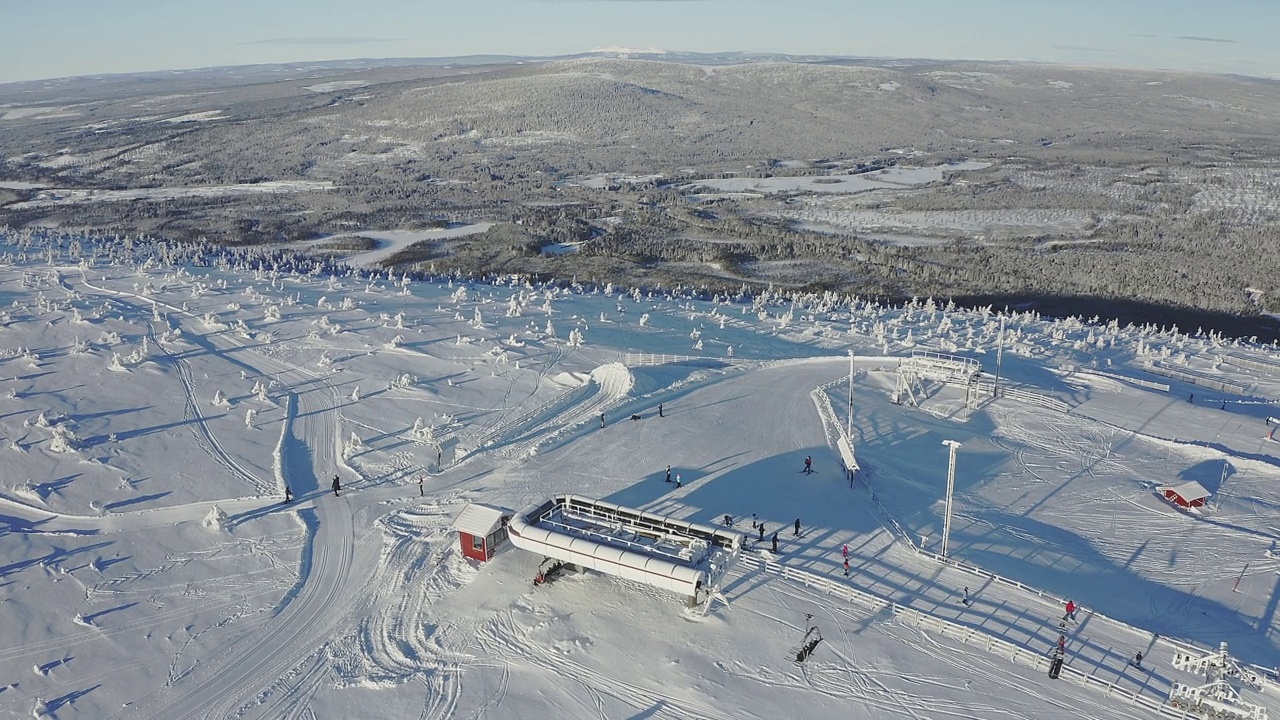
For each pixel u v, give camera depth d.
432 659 37.69
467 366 77.75
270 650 38.25
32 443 56.59
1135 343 106.56
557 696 35.28
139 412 63.06
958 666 37.12
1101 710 34.66
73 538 46.94
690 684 35.81
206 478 54.56
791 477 56.72
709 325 104.31
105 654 37.69
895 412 71.50
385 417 65.31
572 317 101.94
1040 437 67.75
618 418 66.88
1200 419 74.12
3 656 37.28
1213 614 43.03
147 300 90.94
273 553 46.22
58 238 155.25
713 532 43.41
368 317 90.50
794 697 35.12
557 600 41.81
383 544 47.16
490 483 54.91
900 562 45.75
